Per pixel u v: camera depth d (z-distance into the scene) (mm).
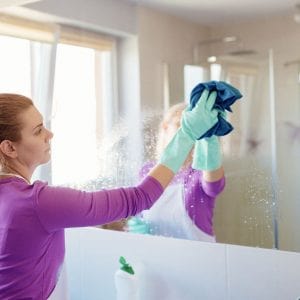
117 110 1242
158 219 1168
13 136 929
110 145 1260
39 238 898
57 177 1359
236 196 1043
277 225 987
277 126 972
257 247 1016
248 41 1003
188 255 1122
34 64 1389
